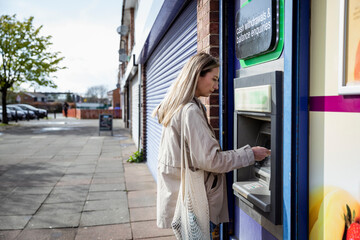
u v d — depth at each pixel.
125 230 3.45
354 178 1.28
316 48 1.49
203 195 1.68
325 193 1.45
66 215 3.88
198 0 2.83
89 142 11.84
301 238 1.59
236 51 2.21
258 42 1.87
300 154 1.57
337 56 1.36
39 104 50.38
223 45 2.34
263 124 2.10
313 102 1.52
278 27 1.71
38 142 11.70
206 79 1.77
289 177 1.60
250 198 1.88
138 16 7.02
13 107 28.00
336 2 1.36
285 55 1.61
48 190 5.00
